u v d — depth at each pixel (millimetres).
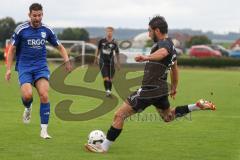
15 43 21062
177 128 24688
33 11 20844
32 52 21172
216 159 18047
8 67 21078
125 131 23547
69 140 21141
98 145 18750
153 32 18047
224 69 99625
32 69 21250
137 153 18766
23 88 21062
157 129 24281
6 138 21359
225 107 34156
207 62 101438
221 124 26281
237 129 24766
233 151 19422
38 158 17672
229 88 50594
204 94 43875
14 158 17641
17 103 34719
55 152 18672
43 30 21266
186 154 18781
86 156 18047
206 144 20797
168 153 18891
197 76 70188
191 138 22094
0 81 53969
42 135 21438
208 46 145500
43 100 21156
